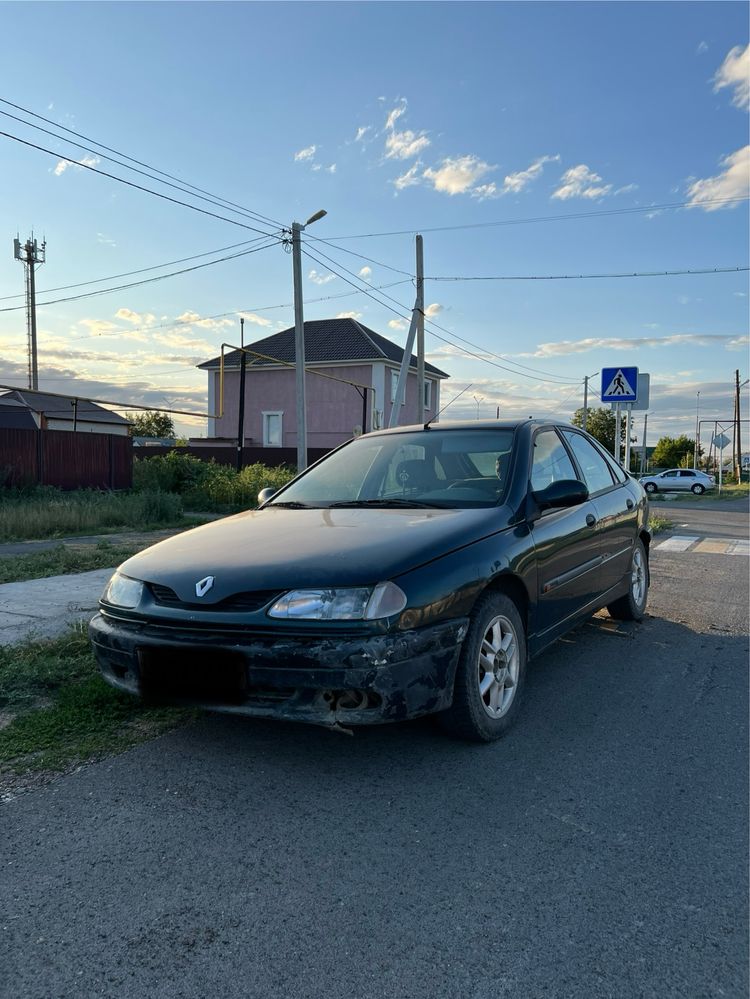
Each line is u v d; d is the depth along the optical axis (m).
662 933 2.19
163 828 2.78
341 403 35.94
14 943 2.14
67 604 6.47
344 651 2.89
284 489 4.93
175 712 3.95
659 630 6.03
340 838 2.71
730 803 3.01
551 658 5.20
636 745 3.61
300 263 19.64
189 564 3.34
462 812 2.92
